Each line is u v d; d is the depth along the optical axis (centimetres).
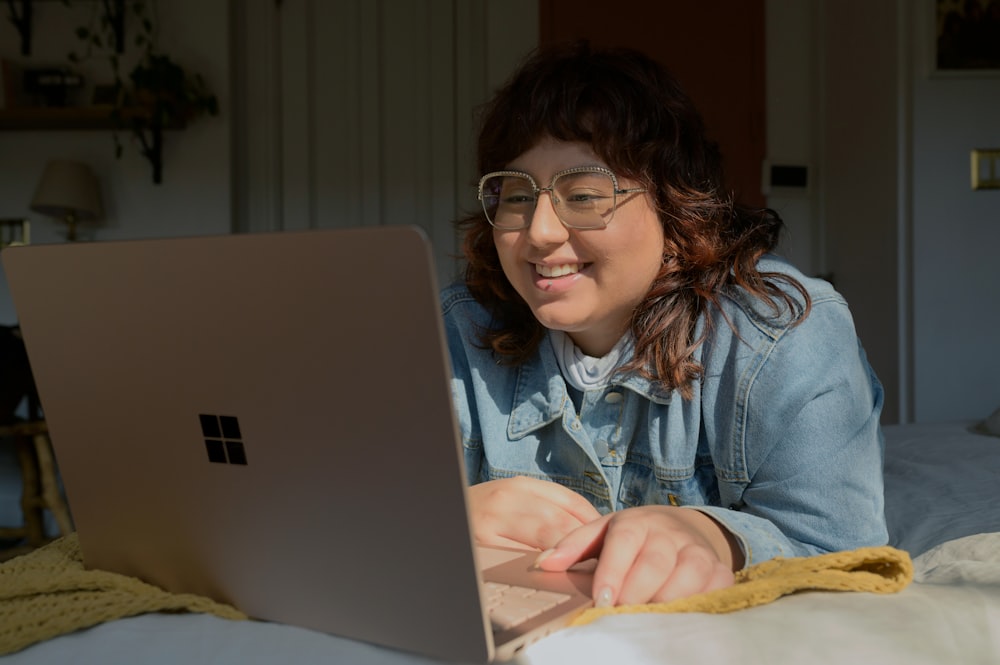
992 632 63
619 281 103
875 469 101
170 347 67
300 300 60
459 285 132
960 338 381
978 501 144
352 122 483
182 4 454
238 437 66
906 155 379
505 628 62
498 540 91
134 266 68
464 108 482
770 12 466
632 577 71
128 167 458
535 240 100
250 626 68
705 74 466
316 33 484
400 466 58
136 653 63
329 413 61
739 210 121
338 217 484
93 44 454
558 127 99
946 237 379
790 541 95
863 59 411
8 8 454
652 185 103
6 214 459
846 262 437
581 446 115
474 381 124
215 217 457
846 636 61
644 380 110
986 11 376
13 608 72
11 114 433
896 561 73
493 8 467
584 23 466
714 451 106
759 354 101
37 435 341
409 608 60
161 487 72
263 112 478
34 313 75
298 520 65
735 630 62
